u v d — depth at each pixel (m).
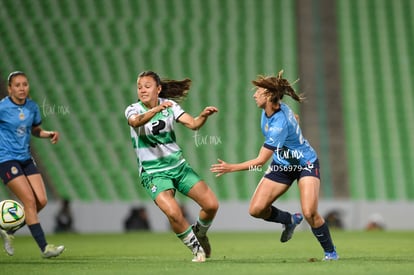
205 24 105.94
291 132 28.42
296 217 31.64
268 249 42.84
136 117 27.23
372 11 112.31
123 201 80.12
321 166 90.00
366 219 76.31
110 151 86.06
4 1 100.56
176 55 100.38
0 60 93.12
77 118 89.12
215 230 75.06
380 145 93.00
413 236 59.34
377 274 22.91
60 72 94.06
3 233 30.97
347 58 105.56
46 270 25.50
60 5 102.38
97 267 26.67
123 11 104.38
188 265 26.95
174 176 28.73
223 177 84.75
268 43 105.12
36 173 32.03
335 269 24.72
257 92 28.58
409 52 106.38
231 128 90.75
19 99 31.27
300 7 111.56
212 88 96.31
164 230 74.06
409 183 87.62
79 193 80.69
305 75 102.38
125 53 98.69
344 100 99.50
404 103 99.06
